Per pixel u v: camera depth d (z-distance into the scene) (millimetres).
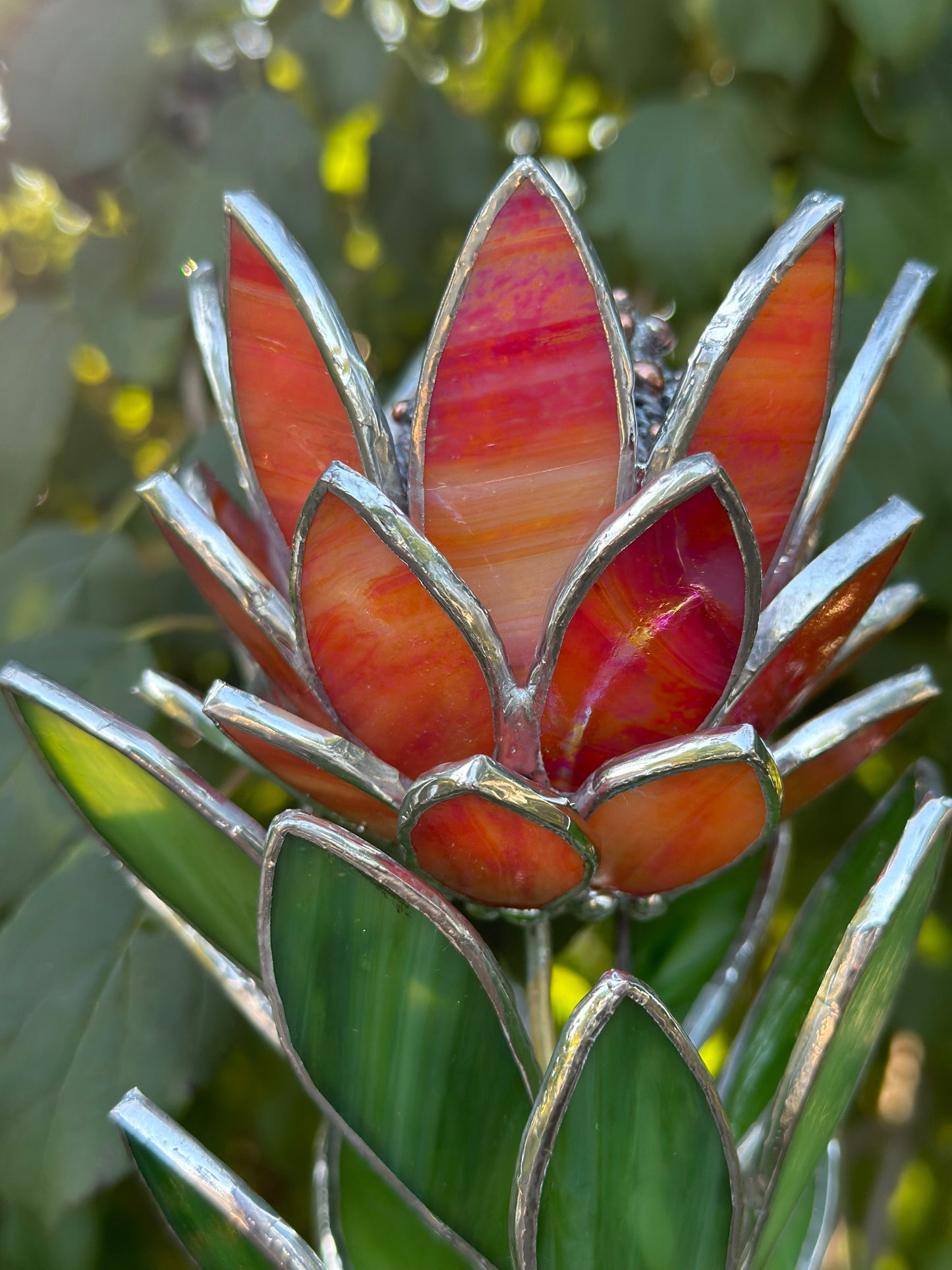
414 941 277
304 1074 283
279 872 272
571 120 583
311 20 491
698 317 460
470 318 285
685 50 498
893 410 444
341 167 554
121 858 315
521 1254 273
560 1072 265
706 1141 274
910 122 490
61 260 562
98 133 459
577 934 390
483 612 278
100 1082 388
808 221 284
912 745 488
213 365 321
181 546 312
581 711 292
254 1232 284
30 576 459
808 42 448
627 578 281
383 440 291
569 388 287
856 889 325
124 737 301
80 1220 441
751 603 281
